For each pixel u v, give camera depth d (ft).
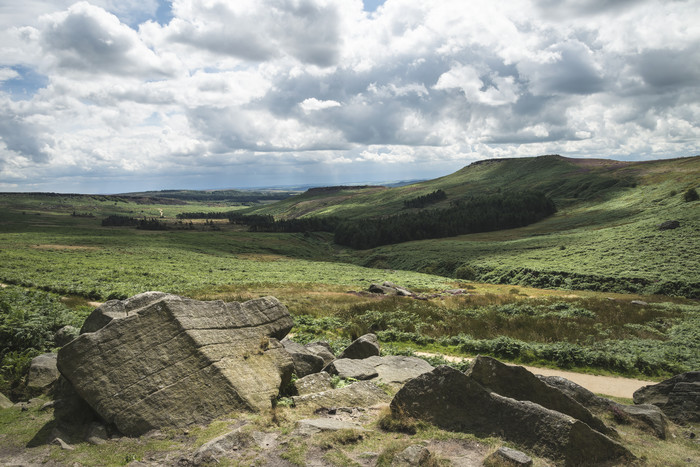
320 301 104.47
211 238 442.50
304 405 25.64
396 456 18.03
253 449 19.56
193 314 27.43
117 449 19.83
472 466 18.06
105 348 23.90
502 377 24.36
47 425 21.91
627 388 41.57
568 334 64.39
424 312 84.43
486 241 394.73
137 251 254.88
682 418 29.43
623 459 19.54
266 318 31.32
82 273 129.90
